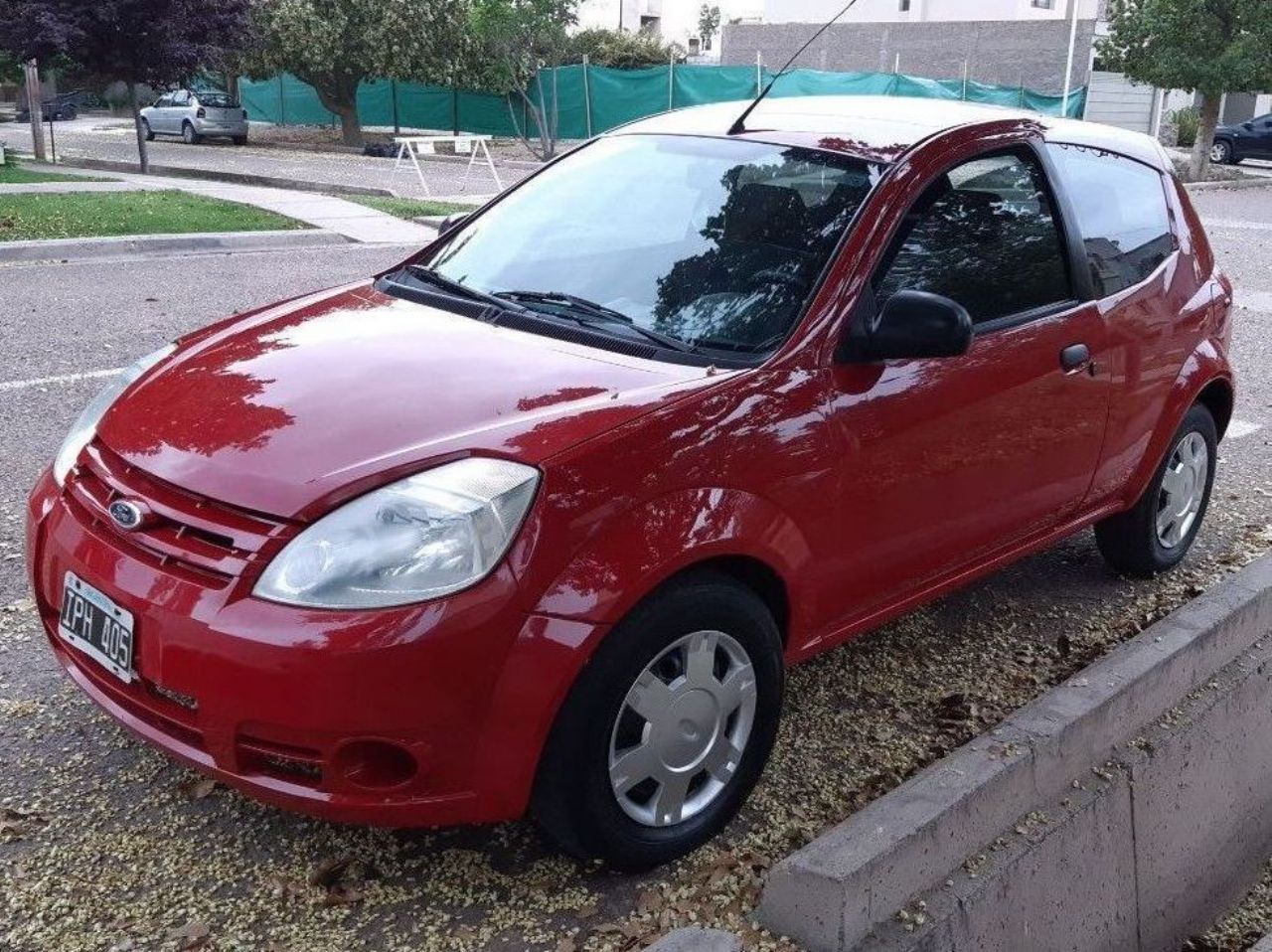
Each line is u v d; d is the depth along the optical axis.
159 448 2.95
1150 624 4.65
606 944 2.83
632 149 4.20
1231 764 4.50
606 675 2.76
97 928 2.79
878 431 3.37
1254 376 8.81
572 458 2.76
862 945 2.92
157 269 11.02
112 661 2.82
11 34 19.89
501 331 3.48
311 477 2.73
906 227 3.59
